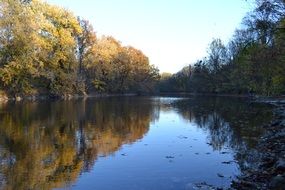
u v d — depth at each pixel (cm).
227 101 7544
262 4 2153
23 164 1725
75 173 1578
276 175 1339
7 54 6212
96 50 9850
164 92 16100
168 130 2920
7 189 1348
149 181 1466
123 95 11969
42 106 5269
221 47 12156
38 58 6756
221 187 1372
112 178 1506
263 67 3219
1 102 5900
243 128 3000
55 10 7869
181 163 1772
